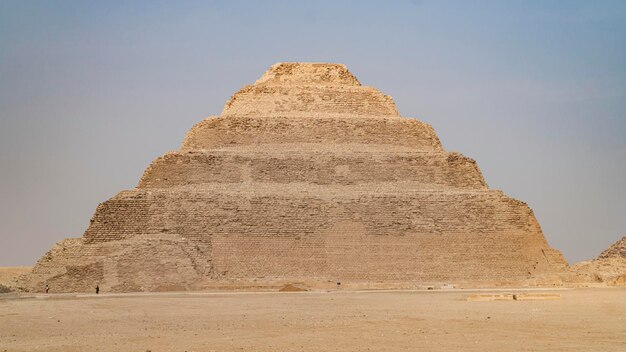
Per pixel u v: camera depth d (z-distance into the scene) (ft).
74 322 407.85
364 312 437.17
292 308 464.24
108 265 643.45
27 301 534.37
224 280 643.86
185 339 336.90
